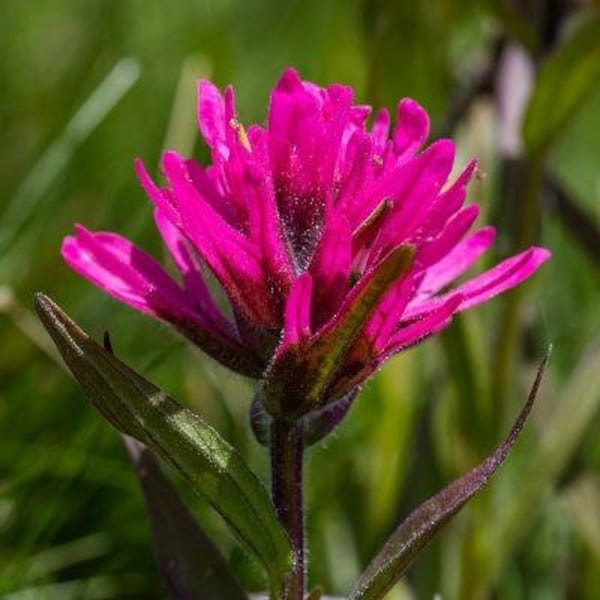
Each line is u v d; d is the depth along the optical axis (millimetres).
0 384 348
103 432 338
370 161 248
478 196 345
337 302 247
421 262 253
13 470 332
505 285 253
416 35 356
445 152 246
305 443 255
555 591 357
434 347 360
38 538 329
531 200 338
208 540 274
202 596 273
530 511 336
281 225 249
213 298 260
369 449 360
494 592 351
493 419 337
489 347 350
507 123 354
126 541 336
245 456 350
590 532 344
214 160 254
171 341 350
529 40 346
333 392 250
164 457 251
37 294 248
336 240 244
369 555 350
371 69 359
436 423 357
